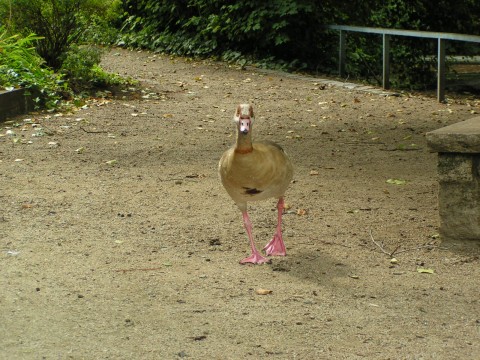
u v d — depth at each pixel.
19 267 5.37
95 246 5.61
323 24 12.29
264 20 12.17
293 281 5.27
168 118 8.34
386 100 9.57
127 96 9.30
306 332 4.86
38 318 4.95
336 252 5.58
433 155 7.27
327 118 8.46
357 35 12.78
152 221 5.95
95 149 7.30
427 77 13.00
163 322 4.93
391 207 6.17
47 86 8.49
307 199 6.29
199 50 12.90
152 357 4.70
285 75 11.41
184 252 5.57
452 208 5.57
